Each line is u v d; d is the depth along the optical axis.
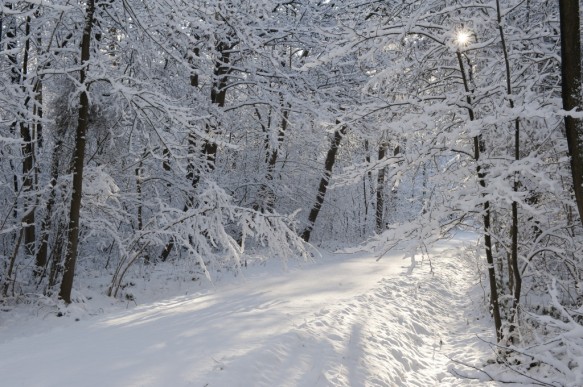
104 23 11.55
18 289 11.14
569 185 8.00
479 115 7.92
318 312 8.18
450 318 10.51
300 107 16.66
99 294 11.15
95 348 6.04
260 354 5.68
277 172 21.09
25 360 5.59
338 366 6.15
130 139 11.86
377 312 8.98
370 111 8.20
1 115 10.66
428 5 7.16
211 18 12.13
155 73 13.66
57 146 11.52
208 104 14.72
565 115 5.83
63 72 10.02
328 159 21.77
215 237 10.96
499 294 9.35
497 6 6.76
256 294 10.03
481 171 7.00
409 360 7.39
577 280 7.85
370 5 10.62
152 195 16.53
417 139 8.26
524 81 7.88
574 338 4.90
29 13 7.78
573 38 5.88
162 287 12.32
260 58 16.14
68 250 10.06
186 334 6.60
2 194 12.80
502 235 8.51
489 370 7.07
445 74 8.60
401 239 7.18
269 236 10.67
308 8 16.77
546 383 5.27
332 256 18.45
